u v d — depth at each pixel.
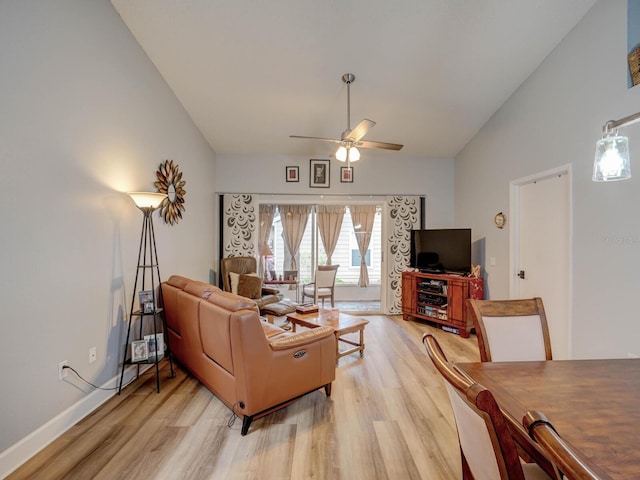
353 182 5.31
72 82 2.15
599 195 2.53
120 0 2.54
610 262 2.44
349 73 3.38
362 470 1.72
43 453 1.83
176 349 2.97
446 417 2.23
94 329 2.36
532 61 3.20
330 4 2.60
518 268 3.71
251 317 1.97
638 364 1.41
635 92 2.23
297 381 2.24
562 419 0.98
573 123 2.79
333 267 5.42
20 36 1.77
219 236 5.18
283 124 4.35
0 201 1.67
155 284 3.22
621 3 2.33
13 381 1.73
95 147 2.38
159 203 2.75
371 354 3.46
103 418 2.20
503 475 0.78
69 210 2.13
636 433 0.91
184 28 2.82
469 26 2.79
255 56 3.14
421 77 3.44
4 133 1.69
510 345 1.69
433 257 4.71
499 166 4.00
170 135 3.58
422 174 5.39
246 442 1.95
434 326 4.59
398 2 2.57
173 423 2.14
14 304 1.74
